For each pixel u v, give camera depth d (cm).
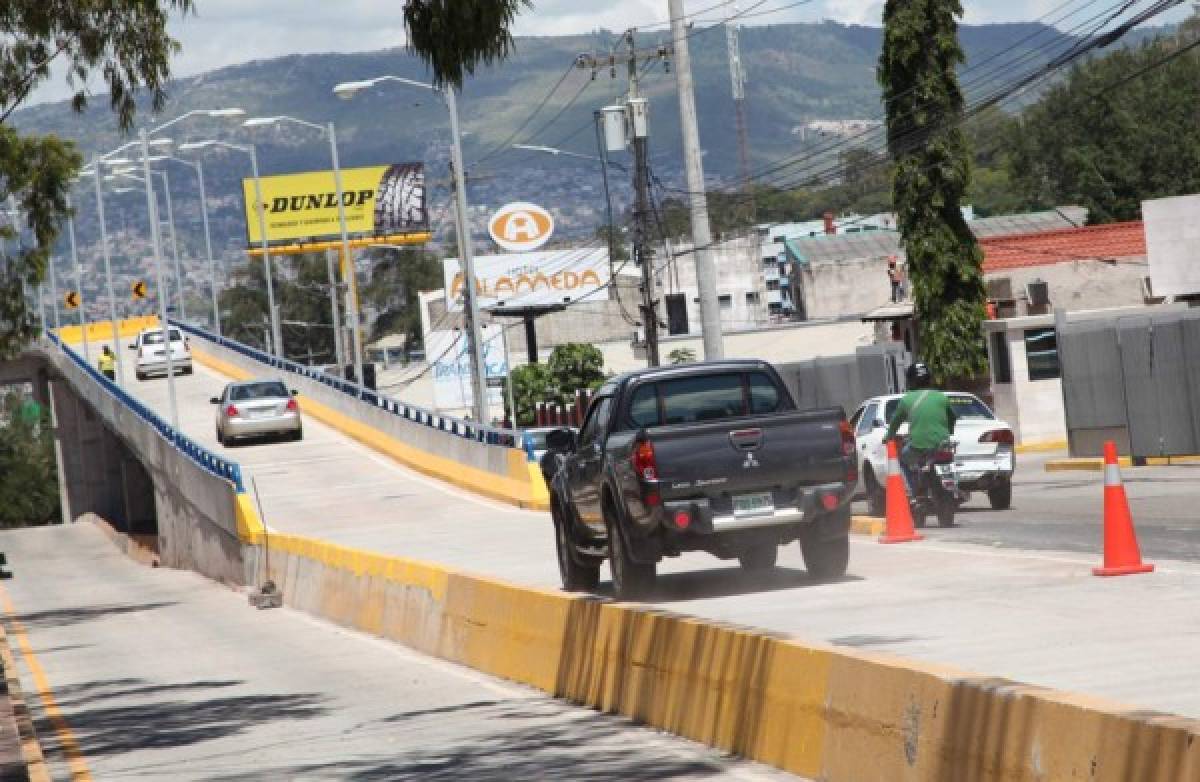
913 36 7175
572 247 15562
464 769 1745
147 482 11875
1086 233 9319
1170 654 1620
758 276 17400
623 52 7294
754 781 1527
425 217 18625
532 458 5759
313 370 10031
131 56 3656
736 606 2425
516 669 2505
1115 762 1060
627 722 1984
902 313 8231
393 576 3419
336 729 2205
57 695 3117
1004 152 17075
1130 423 5591
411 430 7319
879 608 2234
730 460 2442
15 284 5734
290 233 18575
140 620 4884
